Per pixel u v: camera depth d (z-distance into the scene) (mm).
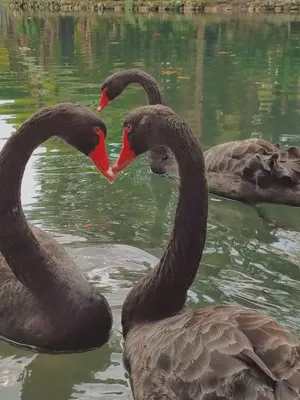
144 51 4781
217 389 805
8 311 1218
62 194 1904
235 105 3004
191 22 6691
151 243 1600
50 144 2379
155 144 1114
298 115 2797
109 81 2217
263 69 3955
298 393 770
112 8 8742
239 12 7656
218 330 868
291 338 857
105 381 1099
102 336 1196
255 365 799
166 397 875
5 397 1063
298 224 1762
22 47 5266
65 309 1161
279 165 1896
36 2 9656
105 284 1390
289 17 6938
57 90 3336
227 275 1433
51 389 1083
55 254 1289
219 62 4234
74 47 5156
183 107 2969
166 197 1933
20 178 1143
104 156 1135
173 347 903
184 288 1147
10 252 1156
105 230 1668
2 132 2441
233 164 1992
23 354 1188
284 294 1344
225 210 1882
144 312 1167
